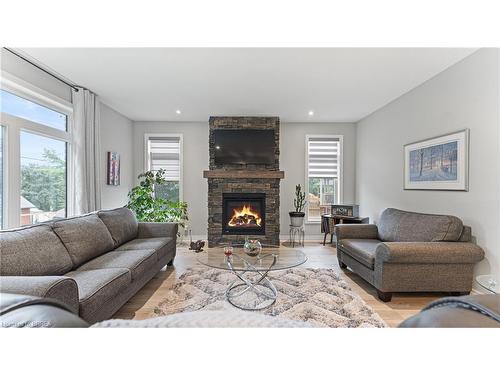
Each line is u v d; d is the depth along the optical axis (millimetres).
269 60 2760
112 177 4457
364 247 3023
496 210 2377
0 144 2537
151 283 3004
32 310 539
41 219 3049
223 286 2865
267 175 4867
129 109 4566
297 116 5023
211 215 4891
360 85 3463
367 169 4973
